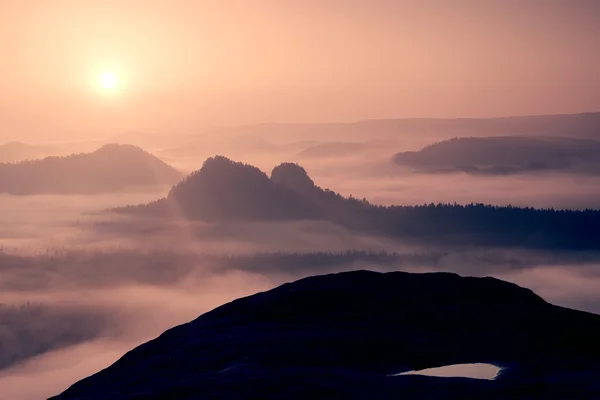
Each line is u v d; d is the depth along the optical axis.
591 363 118.81
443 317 141.00
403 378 106.00
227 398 101.81
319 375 107.94
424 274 166.75
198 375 116.69
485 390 98.94
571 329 137.62
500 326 138.25
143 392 110.12
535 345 130.25
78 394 134.75
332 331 135.00
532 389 98.31
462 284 159.50
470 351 125.81
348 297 152.88
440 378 105.44
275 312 149.75
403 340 128.50
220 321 152.12
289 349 125.19
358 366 119.06
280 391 103.25
